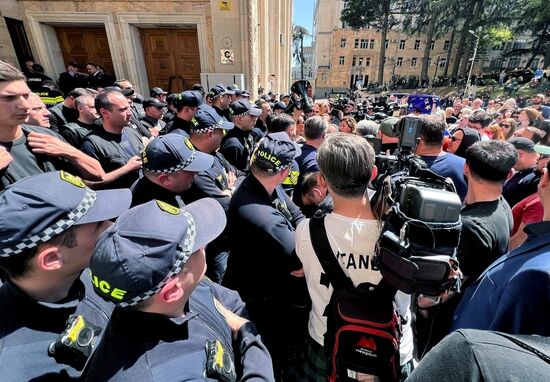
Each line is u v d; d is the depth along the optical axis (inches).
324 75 2081.7
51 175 37.5
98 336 35.9
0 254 31.7
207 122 89.6
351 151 40.4
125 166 95.0
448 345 22.5
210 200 39.4
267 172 59.8
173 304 29.5
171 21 288.0
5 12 267.3
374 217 43.1
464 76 1360.7
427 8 1390.3
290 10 1018.7
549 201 36.1
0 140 64.1
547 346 20.5
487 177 60.5
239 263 61.3
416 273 31.6
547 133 134.1
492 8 1334.9
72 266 36.4
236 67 303.3
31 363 30.6
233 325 42.6
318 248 44.3
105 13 284.2
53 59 304.5
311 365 49.2
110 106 101.9
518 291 31.1
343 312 40.1
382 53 1606.8
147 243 27.7
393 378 38.4
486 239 56.0
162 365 27.2
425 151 99.8
